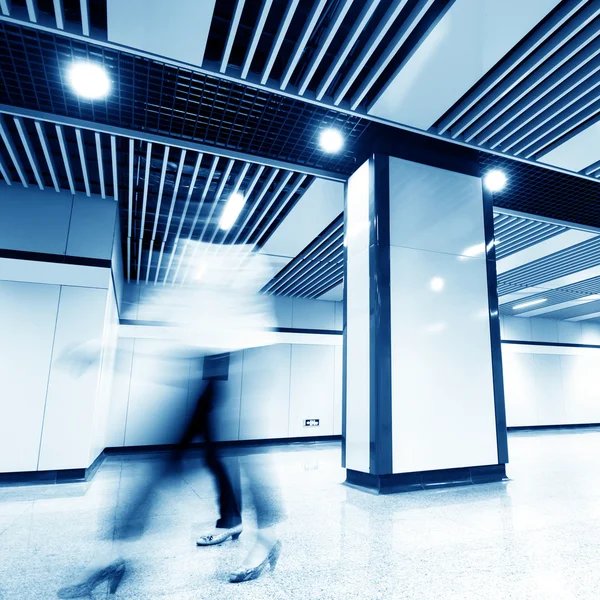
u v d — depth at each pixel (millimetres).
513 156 4285
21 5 2809
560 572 1955
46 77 3316
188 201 5273
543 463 5344
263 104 3584
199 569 1981
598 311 12031
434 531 2529
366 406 3691
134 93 3436
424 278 3941
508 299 11023
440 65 3170
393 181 4027
